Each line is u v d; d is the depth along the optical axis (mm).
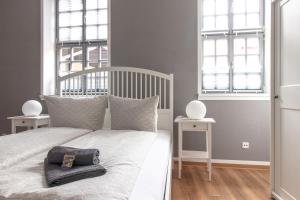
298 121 1685
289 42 1808
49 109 2553
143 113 2318
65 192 829
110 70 2938
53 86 3432
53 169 1032
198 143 2969
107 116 2811
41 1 3266
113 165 1129
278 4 1960
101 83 3260
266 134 2861
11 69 3363
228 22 3061
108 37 3125
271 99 2041
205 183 2381
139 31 3062
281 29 1933
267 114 2855
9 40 3365
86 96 3055
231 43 3039
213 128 2947
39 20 3285
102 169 1028
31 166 1173
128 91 3043
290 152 1793
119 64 3105
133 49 3078
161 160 1405
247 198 2037
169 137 2281
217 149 2945
